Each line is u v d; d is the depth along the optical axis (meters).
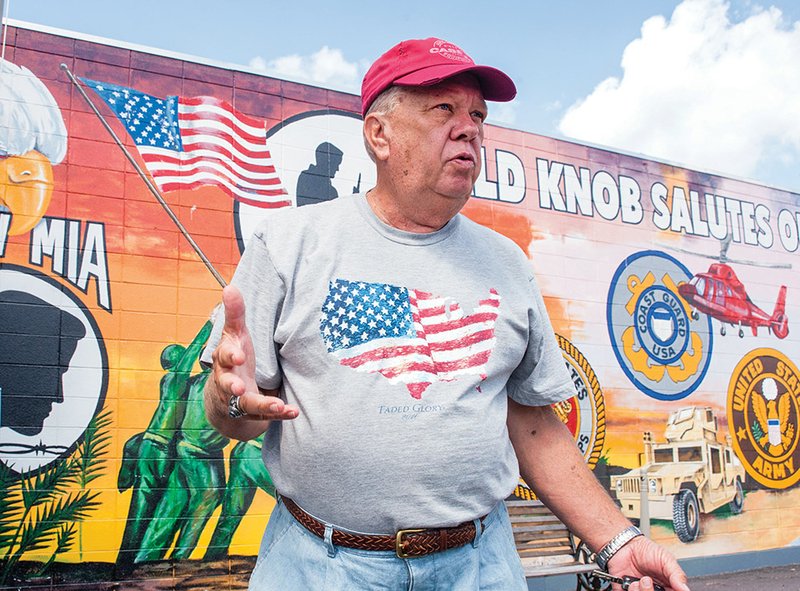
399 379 1.65
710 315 7.91
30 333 5.02
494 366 1.76
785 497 7.95
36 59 5.34
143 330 5.32
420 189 1.77
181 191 5.62
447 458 1.63
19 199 5.14
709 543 7.34
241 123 5.94
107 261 5.30
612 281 7.38
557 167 7.30
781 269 8.53
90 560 4.95
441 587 1.65
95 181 5.36
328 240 1.76
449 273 1.80
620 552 1.81
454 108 1.78
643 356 7.39
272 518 1.83
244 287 1.74
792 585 6.61
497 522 1.81
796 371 8.38
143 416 5.24
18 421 4.91
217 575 5.27
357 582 1.62
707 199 8.17
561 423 2.02
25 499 4.86
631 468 7.08
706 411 7.65
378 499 1.61
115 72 5.56
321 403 1.64
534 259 7.02
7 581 4.73
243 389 1.38
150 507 5.16
